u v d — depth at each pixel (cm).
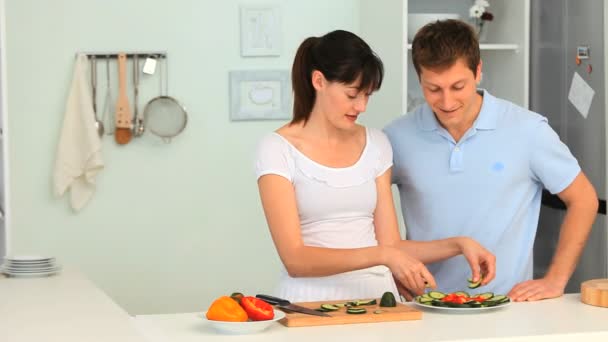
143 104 443
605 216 347
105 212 443
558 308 221
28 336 196
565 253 249
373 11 435
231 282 457
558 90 381
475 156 256
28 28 432
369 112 446
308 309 206
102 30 438
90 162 430
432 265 264
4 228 386
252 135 454
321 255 222
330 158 239
